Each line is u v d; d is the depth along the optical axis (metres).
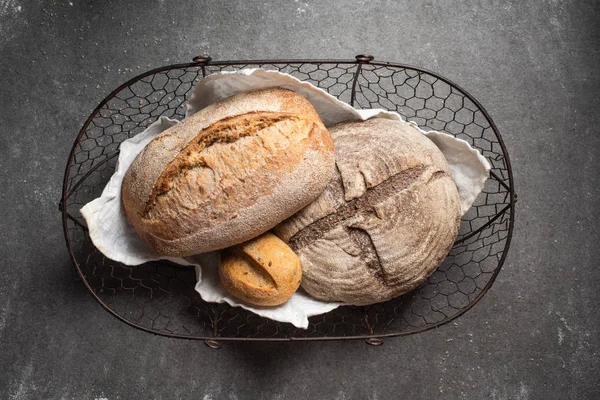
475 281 0.87
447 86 0.88
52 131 0.87
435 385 0.87
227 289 0.74
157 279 0.86
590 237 0.88
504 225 0.87
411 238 0.72
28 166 0.86
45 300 0.86
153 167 0.70
